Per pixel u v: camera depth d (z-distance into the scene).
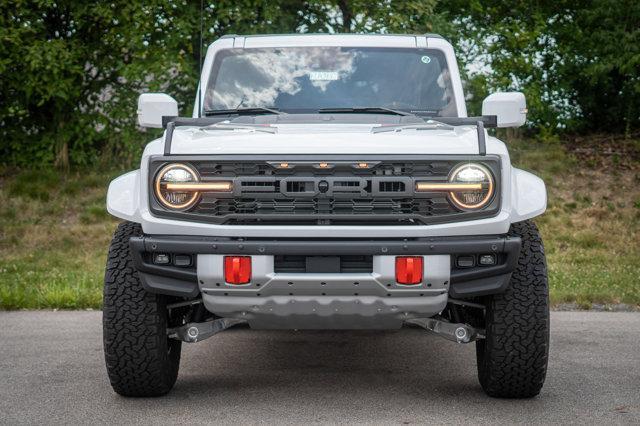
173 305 5.99
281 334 8.52
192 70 15.72
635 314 9.55
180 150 5.64
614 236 14.27
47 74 15.96
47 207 15.23
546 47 18.72
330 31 16.25
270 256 5.46
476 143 5.69
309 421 5.46
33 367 6.95
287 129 6.04
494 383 5.89
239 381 6.57
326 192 5.50
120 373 5.88
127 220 5.95
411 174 5.57
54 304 10.00
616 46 18.05
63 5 16.08
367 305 5.57
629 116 18.36
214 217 5.54
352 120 6.54
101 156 17.00
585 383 6.44
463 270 5.58
